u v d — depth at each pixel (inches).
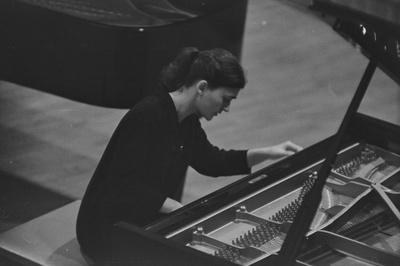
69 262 233.3
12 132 353.4
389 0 159.9
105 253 230.4
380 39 202.5
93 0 329.4
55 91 310.8
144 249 184.9
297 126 391.2
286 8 499.2
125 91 303.6
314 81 432.1
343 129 213.8
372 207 231.6
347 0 167.8
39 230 250.7
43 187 316.5
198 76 237.6
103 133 361.1
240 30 340.5
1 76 309.6
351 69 447.8
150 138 232.7
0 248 239.9
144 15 320.2
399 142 262.4
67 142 351.3
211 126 384.8
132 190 226.2
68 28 300.0
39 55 306.2
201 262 177.0
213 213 207.0
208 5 334.3
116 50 297.6
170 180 243.1
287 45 462.3
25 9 300.4
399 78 211.8
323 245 207.9
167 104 236.2
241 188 221.9
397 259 200.7
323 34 479.2
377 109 411.8
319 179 193.3
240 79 239.9
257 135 378.6
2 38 306.2
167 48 305.1
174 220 199.3
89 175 328.8
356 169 253.3
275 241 204.7
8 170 325.7
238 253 195.6
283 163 238.2
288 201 226.1
